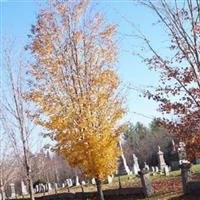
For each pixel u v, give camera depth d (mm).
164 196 22516
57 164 69750
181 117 10797
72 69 18766
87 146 18484
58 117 18344
